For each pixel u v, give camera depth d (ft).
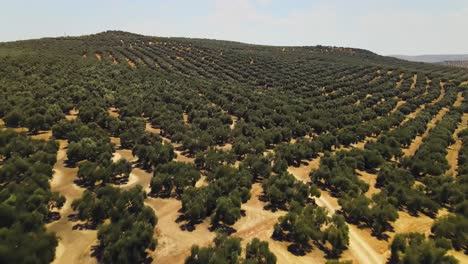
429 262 101.50
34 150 150.82
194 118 224.94
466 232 119.03
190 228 117.60
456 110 291.99
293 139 222.28
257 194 146.00
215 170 150.10
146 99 249.96
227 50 555.28
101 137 175.94
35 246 90.07
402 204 146.41
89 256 99.76
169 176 139.64
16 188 117.50
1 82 238.89
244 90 311.68
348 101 305.32
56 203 118.21
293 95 316.81
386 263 107.55
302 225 112.88
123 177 151.43
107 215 115.85
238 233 117.08
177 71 391.24
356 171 179.32
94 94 243.19
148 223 106.32
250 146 181.06
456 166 191.62
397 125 253.03
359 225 128.67
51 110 196.54
